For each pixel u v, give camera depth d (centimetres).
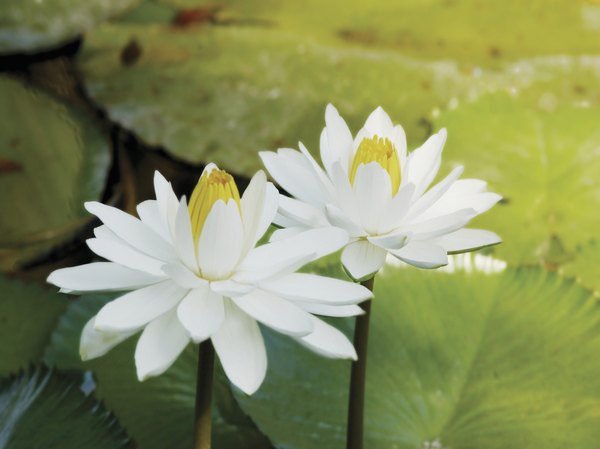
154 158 230
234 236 152
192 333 149
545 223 194
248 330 153
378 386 173
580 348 174
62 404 170
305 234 155
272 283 154
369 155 159
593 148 209
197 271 154
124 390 177
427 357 175
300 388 172
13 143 228
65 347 180
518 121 217
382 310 177
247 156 219
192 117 230
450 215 157
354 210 158
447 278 179
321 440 169
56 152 225
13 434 168
